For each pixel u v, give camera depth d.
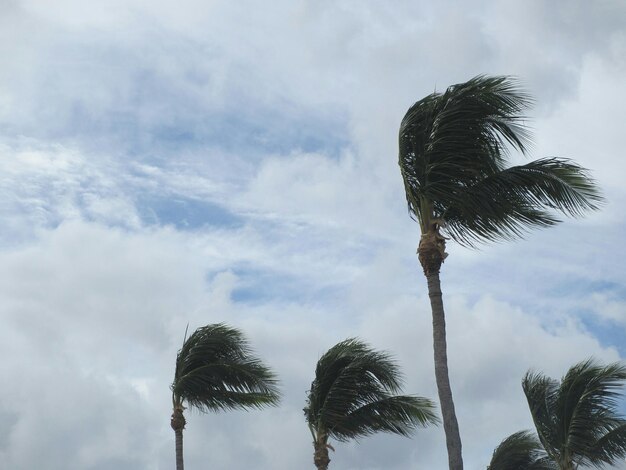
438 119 18.69
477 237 19.28
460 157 18.73
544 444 29.03
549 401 29.22
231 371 29.91
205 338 30.27
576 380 27.70
